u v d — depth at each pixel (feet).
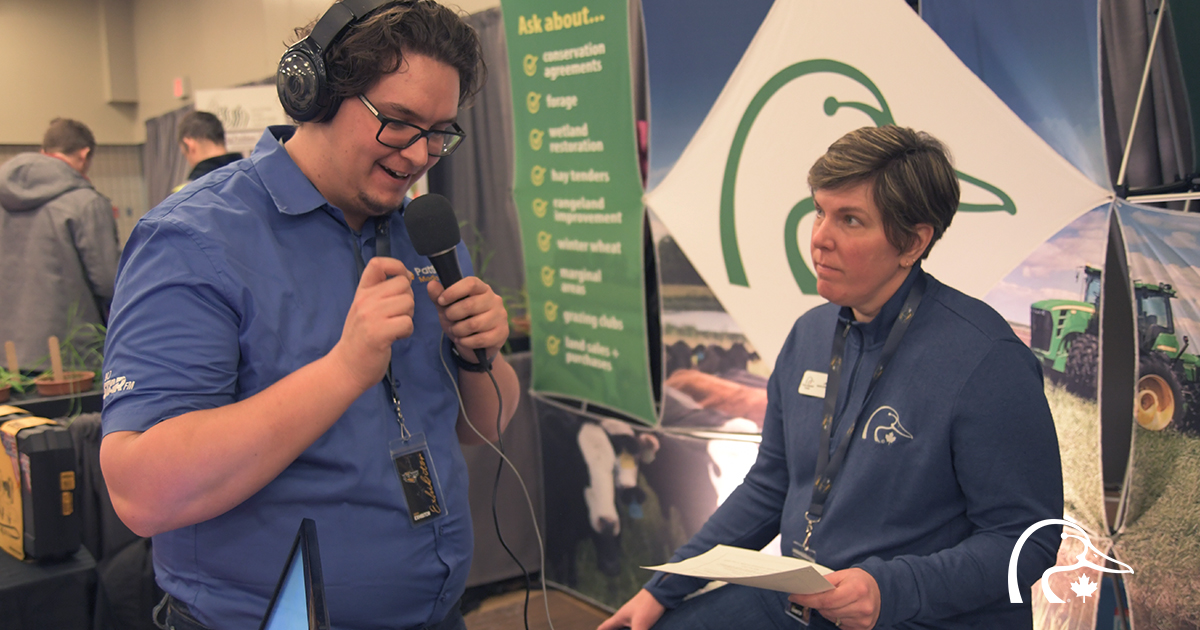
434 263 3.36
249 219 3.16
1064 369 5.42
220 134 10.70
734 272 7.07
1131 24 4.90
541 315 9.04
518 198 8.97
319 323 3.23
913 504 3.79
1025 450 3.62
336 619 3.22
